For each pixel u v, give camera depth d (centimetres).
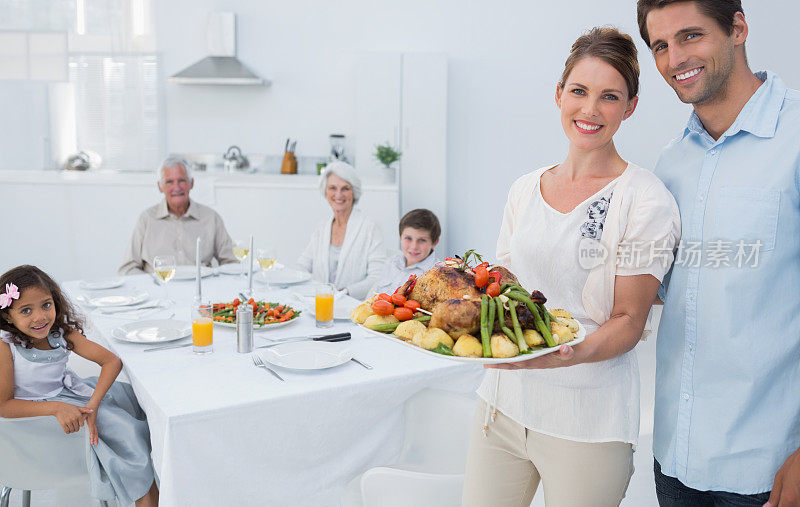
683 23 113
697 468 124
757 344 115
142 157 609
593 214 125
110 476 179
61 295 192
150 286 292
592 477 131
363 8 598
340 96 607
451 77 603
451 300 113
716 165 120
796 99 114
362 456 178
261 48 605
